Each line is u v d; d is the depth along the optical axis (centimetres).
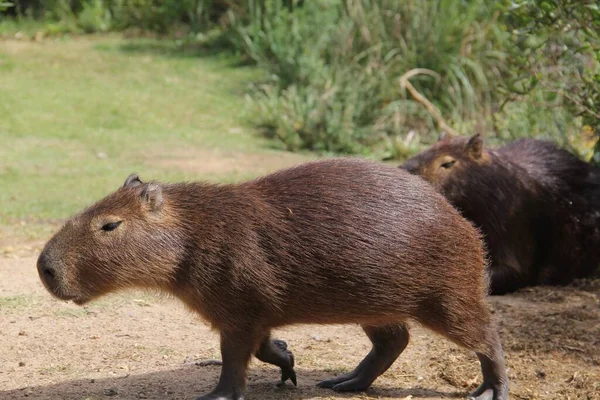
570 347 887
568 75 1358
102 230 677
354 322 691
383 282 671
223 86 2369
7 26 2841
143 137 2020
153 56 2598
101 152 1898
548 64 1515
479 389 716
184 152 1916
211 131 2095
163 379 765
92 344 869
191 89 2344
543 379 806
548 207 1195
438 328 693
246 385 750
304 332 930
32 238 1332
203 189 698
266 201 683
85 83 2353
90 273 680
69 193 1600
